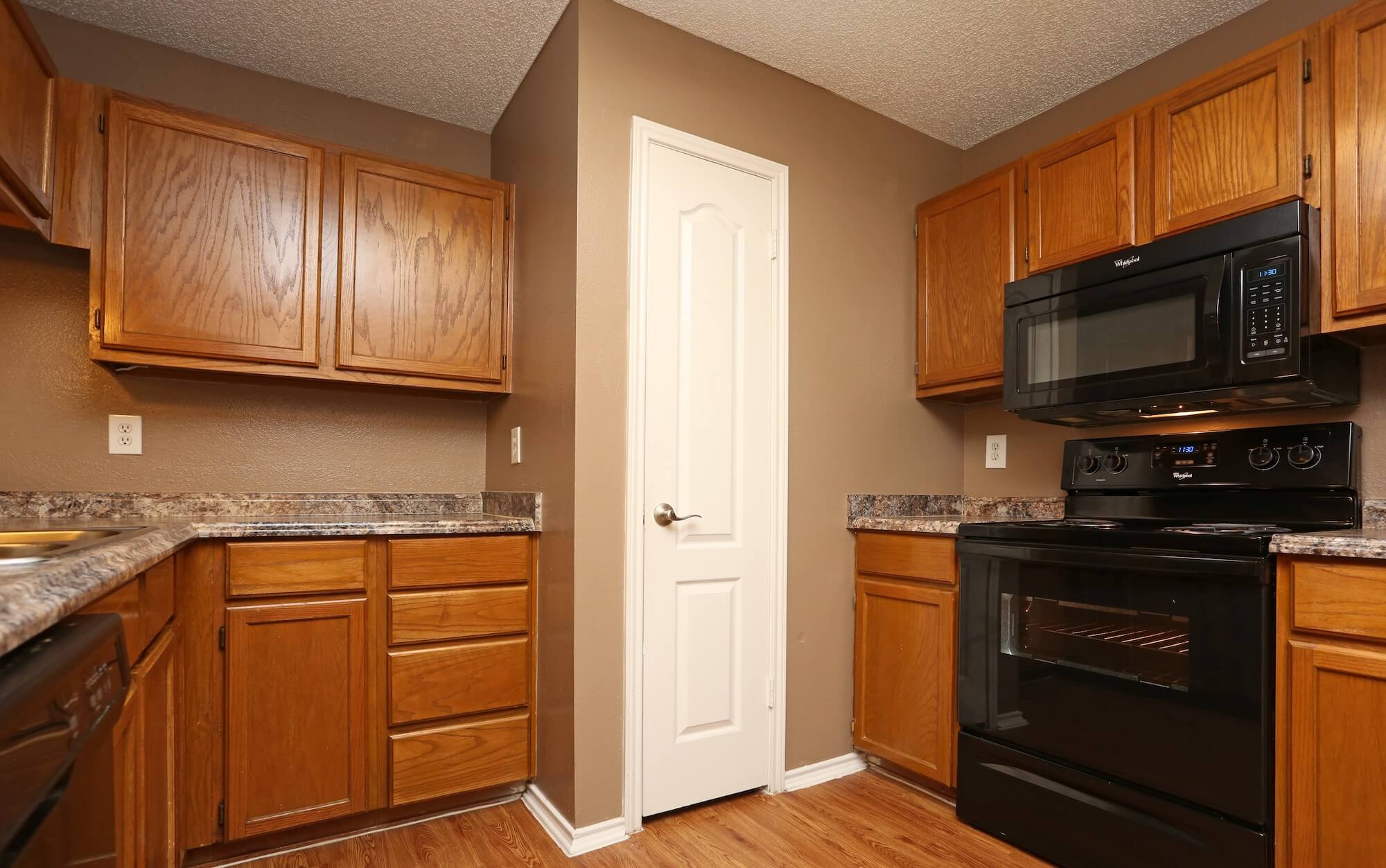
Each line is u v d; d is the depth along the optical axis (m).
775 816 2.06
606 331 1.97
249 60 2.27
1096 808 1.70
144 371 2.09
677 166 2.11
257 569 1.81
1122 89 2.35
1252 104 1.75
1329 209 1.62
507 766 2.09
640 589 2.00
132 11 2.03
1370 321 1.56
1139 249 1.90
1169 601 1.59
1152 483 2.06
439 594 2.01
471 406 2.68
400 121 2.56
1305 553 1.39
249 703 1.79
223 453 2.27
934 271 2.57
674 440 2.08
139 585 1.29
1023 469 2.59
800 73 2.36
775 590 2.24
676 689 2.05
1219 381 1.72
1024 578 1.89
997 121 2.67
